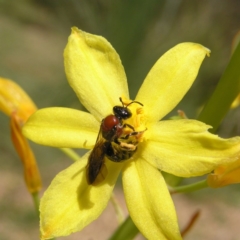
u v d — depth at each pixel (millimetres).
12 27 278
